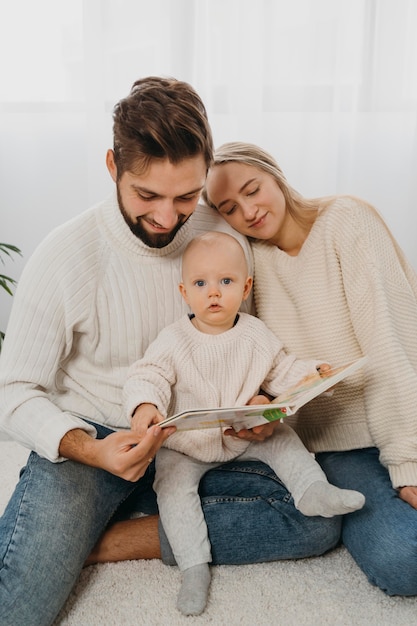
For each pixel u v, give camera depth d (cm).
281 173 137
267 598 120
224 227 141
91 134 209
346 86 220
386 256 131
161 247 126
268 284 141
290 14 210
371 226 132
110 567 131
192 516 124
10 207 220
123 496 133
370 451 140
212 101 214
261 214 133
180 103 112
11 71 209
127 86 210
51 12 205
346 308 133
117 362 134
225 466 137
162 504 126
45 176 217
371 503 125
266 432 127
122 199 119
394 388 124
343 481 133
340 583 124
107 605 120
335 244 132
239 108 213
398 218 231
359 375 134
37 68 209
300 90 216
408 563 115
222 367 129
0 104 211
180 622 115
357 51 217
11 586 109
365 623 114
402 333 129
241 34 209
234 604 119
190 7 206
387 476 130
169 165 111
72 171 218
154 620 115
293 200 137
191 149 112
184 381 128
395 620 115
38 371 126
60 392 138
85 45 203
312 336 136
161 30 207
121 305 130
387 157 227
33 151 215
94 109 207
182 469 129
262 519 127
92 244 129
